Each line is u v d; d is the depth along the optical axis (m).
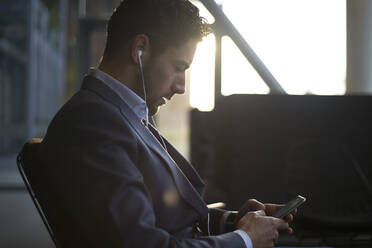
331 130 2.53
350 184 2.29
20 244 3.68
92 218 0.83
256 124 2.51
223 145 2.96
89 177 0.84
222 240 0.94
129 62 1.04
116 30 1.05
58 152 0.88
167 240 0.85
